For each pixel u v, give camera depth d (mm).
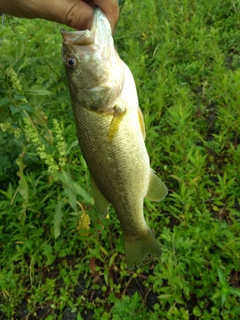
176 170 514
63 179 376
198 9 856
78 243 484
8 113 437
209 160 542
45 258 487
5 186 556
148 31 825
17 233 509
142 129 304
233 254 405
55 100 563
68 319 435
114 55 288
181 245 395
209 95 628
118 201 310
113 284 443
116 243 465
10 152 508
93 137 294
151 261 449
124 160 296
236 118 565
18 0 300
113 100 285
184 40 759
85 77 284
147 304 422
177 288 401
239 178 492
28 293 464
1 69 421
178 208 479
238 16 801
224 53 735
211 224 436
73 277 459
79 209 471
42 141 490
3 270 475
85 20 293
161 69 684
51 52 594
